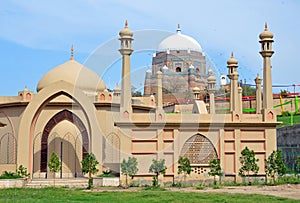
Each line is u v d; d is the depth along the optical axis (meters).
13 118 22.22
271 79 20.59
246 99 44.59
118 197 13.46
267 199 12.81
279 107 45.59
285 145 28.25
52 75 23.25
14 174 18.97
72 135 21.92
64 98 22.19
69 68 23.50
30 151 19.86
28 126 19.89
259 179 19.83
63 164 21.69
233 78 22.17
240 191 15.92
